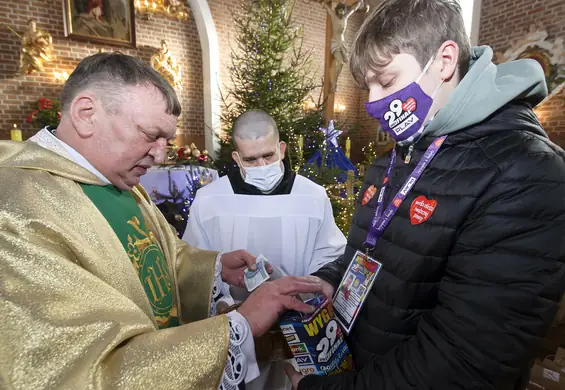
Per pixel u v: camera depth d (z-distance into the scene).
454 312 0.67
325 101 5.43
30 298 0.57
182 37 7.04
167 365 0.62
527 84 0.70
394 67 0.73
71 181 0.79
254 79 4.87
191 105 7.37
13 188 0.69
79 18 5.82
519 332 0.62
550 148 0.65
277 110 4.79
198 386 0.64
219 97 7.43
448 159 0.76
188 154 5.18
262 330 0.86
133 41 6.40
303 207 1.60
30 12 5.53
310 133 4.93
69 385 0.54
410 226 0.79
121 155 0.82
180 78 7.03
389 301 0.82
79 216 0.75
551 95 5.34
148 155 0.87
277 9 4.84
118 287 0.78
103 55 0.80
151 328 0.70
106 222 0.82
